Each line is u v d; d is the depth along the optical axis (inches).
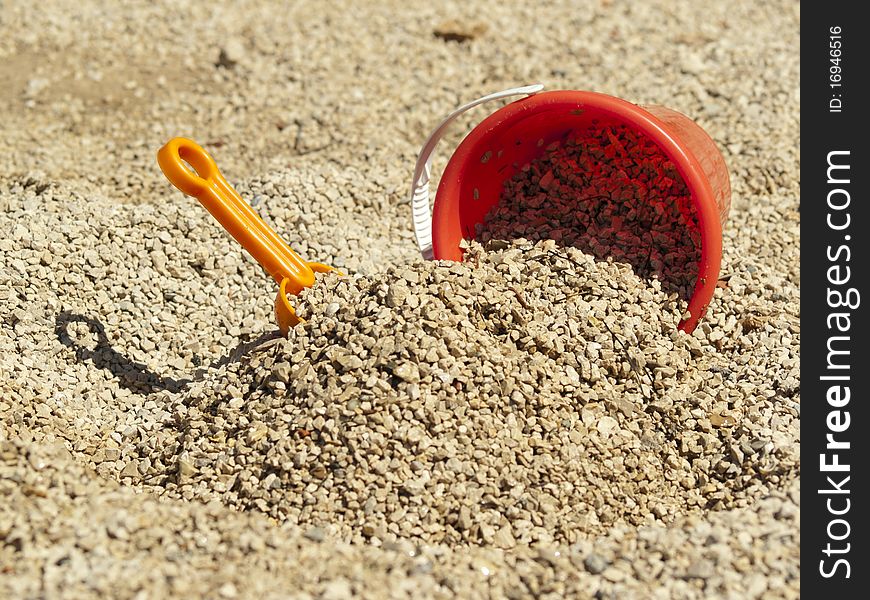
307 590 44.5
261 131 63.3
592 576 45.5
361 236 57.0
